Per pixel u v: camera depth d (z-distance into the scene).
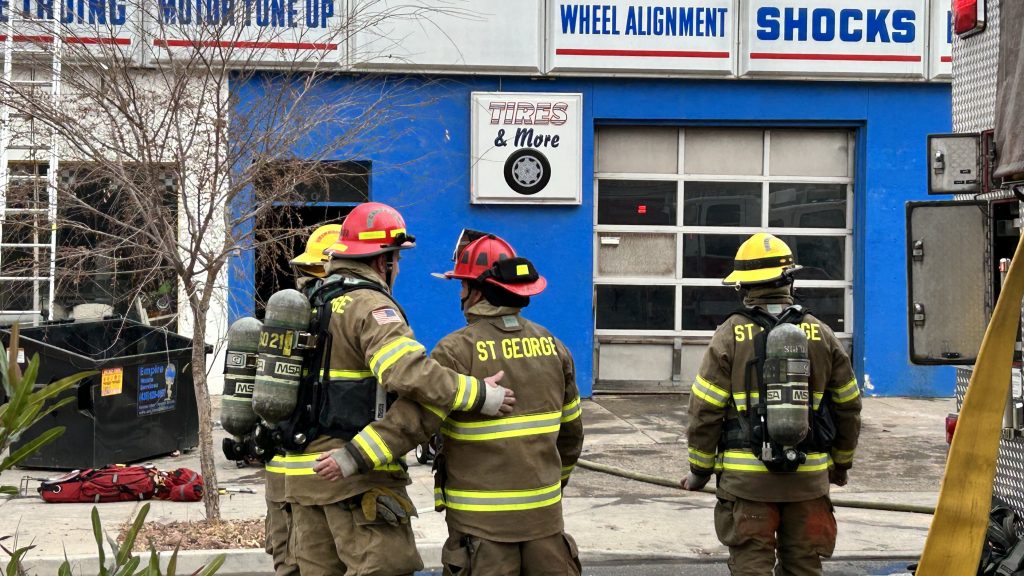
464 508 3.94
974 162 4.36
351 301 4.12
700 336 12.85
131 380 8.79
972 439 2.84
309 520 4.12
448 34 11.92
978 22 4.41
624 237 12.77
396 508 4.00
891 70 12.40
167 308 9.54
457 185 12.18
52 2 8.05
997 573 3.98
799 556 4.68
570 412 4.25
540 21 12.13
